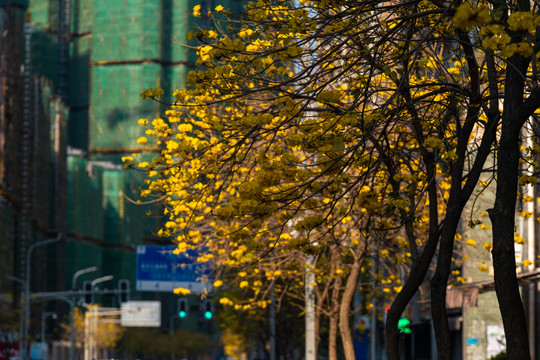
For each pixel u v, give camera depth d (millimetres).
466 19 7465
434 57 13602
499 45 8477
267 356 80188
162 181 17250
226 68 10594
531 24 8492
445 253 12203
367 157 12812
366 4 11250
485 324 41625
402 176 14141
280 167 10617
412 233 14094
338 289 26750
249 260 23250
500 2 10391
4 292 170000
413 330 56188
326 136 10875
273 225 22969
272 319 48406
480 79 14758
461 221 35844
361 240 20578
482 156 12070
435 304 12219
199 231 22703
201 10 12742
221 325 59625
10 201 184125
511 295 9984
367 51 10930
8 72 189750
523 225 30938
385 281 25078
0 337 126000
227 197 20250
